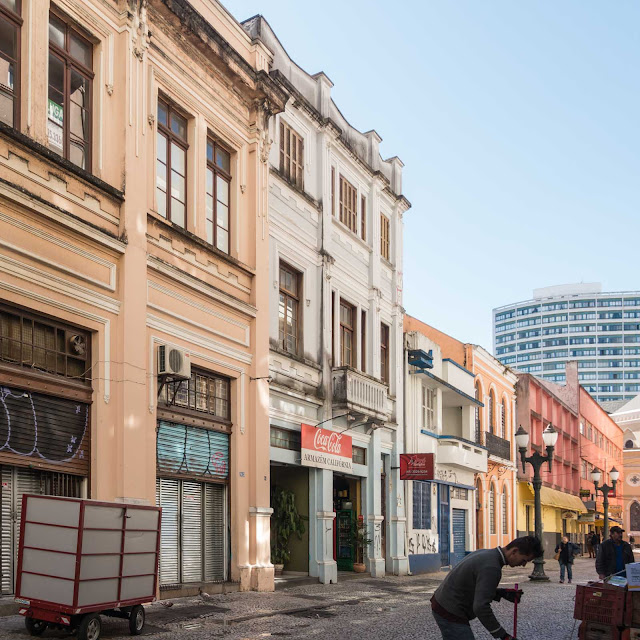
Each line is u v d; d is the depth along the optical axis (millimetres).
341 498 22719
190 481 14812
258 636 10383
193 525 14812
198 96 15734
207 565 15078
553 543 48188
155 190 14156
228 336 15875
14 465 10805
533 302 197125
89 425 12156
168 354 13555
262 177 17531
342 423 21188
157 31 14500
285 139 19562
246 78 17094
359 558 22172
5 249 10773
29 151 11273
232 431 16016
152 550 10344
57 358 11719
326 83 21547
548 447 25750
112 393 12469
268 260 17656
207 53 15891
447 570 28266
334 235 21672
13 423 10820
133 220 13164
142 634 10070
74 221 11836
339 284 21781
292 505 19359
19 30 11586
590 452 64188
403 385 25594
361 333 23141
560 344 190750
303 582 18219
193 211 15438
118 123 13305
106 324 12492
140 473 12711
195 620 11461
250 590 15672
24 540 9320
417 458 24266
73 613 8922
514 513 39781
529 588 21047
